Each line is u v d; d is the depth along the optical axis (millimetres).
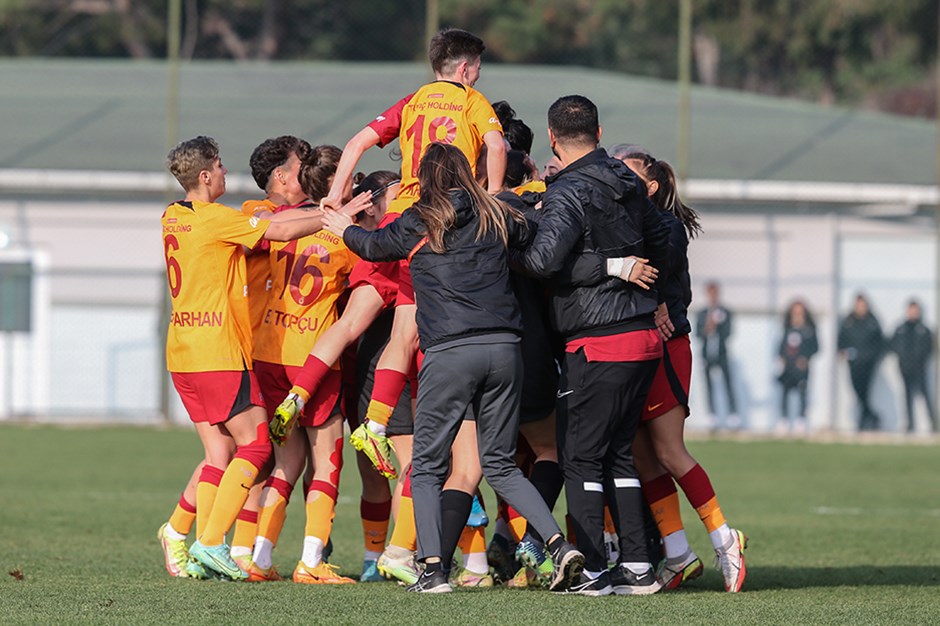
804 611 20031
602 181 21203
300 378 23062
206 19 105188
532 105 82188
